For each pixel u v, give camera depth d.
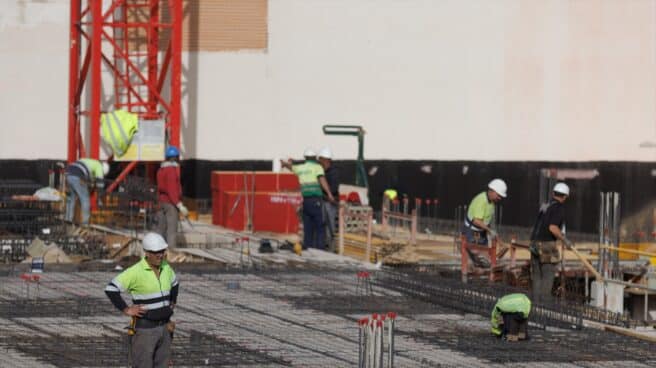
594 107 123.56
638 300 75.56
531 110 122.06
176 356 50.47
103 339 53.16
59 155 111.69
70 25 102.25
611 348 56.09
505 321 57.06
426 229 100.19
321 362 50.16
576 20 122.69
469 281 71.94
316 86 117.12
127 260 78.44
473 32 120.50
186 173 114.38
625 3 123.75
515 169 122.00
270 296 67.19
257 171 115.25
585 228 123.56
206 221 110.88
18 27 110.81
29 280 64.81
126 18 108.19
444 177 120.31
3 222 87.38
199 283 71.12
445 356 52.88
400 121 119.00
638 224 123.88
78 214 90.44
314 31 116.81
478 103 120.81
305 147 116.94
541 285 68.25
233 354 51.19
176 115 103.12
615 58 123.88
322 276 74.44
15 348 51.19
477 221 72.38
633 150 124.75
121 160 100.44
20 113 111.06
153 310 41.66
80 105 107.19
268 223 98.69
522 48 121.69
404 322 60.94
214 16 114.75
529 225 122.00
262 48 115.81
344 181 117.94
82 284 68.50
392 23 118.50
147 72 110.38
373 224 99.50
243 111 115.44
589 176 123.75
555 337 58.38
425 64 119.44
